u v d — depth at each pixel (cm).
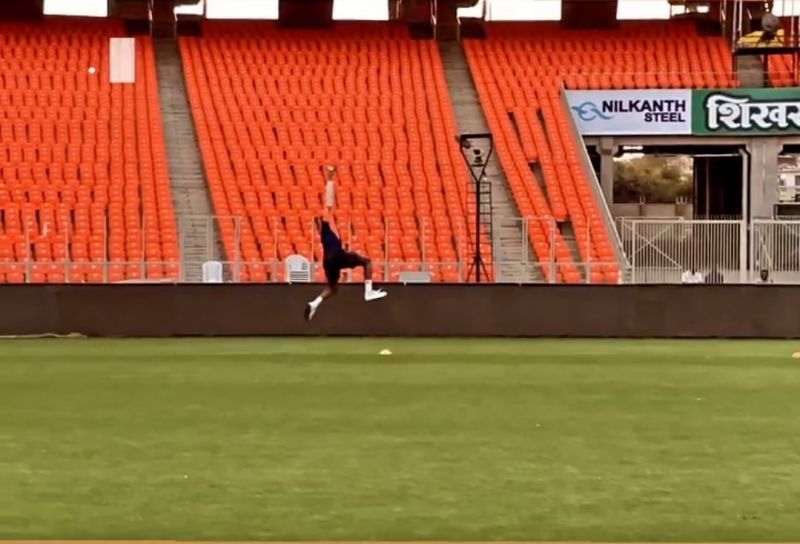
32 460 1073
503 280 3603
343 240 3738
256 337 2730
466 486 955
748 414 1414
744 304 2723
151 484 959
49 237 3628
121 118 4288
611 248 3625
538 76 4709
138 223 3753
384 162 4184
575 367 2020
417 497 910
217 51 4766
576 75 4653
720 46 4922
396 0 5047
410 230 3844
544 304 2752
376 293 2186
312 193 4000
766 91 4297
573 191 4069
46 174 3941
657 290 2734
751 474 1012
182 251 3253
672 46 4919
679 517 843
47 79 4466
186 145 4212
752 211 4328
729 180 4931
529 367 2017
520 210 3959
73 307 2716
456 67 4803
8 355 2225
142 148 4134
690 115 4350
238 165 4094
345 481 974
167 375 1867
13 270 3412
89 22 4862
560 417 1383
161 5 4847
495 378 1836
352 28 5012
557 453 1120
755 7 4944
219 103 4438
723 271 3294
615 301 2742
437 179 4116
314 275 3347
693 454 1117
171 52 4772
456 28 4956
